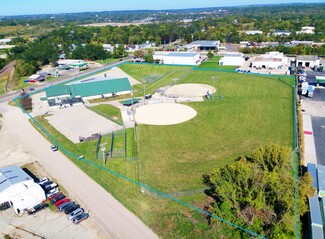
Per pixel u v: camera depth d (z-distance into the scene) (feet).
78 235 125.59
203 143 202.90
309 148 194.49
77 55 542.16
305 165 171.73
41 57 498.69
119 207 141.28
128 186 157.07
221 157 183.62
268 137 207.72
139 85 360.07
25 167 180.04
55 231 128.57
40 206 142.72
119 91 321.93
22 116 269.44
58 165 181.37
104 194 151.33
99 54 538.47
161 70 435.94
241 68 427.74
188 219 130.31
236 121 238.07
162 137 214.07
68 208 139.44
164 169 172.35
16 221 135.85
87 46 547.08
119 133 222.69
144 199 146.20
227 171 140.97
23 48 622.13
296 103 270.87
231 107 269.64
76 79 393.29
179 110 266.98
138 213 136.77
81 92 312.50
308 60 432.25
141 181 161.17
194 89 331.36
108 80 334.44
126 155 189.47
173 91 326.44
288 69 410.93
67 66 473.26
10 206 146.61
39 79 399.65
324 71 405.18
